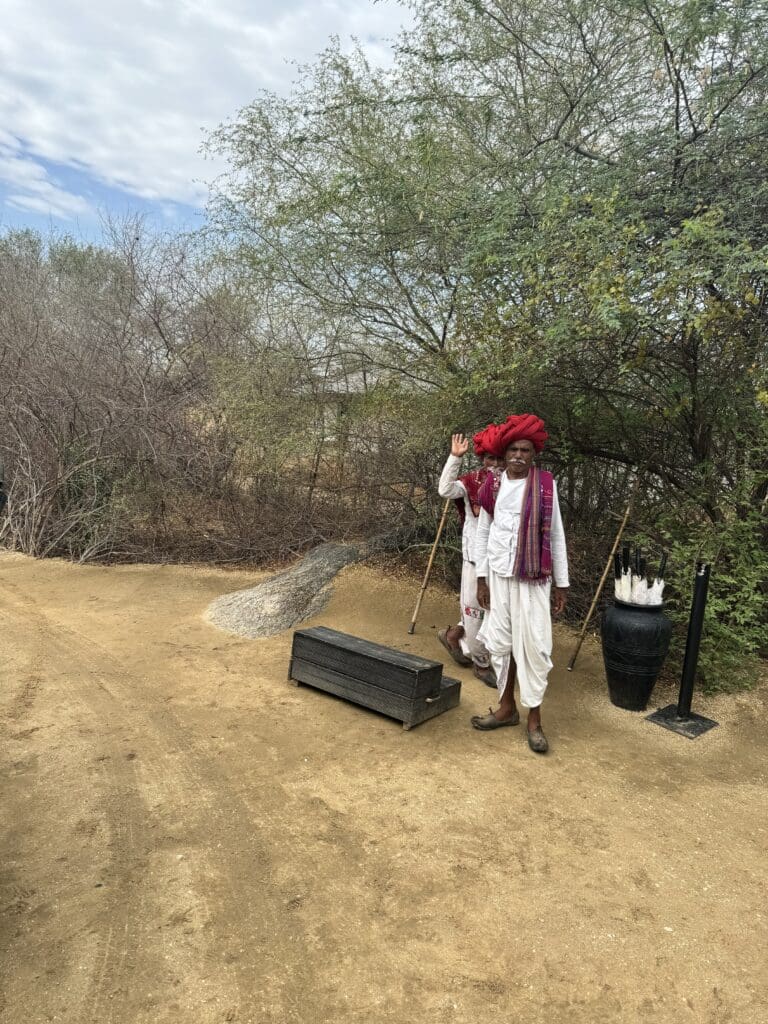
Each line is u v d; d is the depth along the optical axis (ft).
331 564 23.26
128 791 10.91
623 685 15.01
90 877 8.85
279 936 8.03
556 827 10.53
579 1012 7.20
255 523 27.84
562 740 13.56
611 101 18.30
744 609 15.96
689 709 14.70
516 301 16.47
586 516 22.50
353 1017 7.00
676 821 10.92
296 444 23.81
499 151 19.16
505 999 7.30
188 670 16.20
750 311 14.43
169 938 7.89
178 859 9.29
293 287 23.02
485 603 13.75
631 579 15.14
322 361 24.72
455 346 19.07
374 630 19.63
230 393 25.09
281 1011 7.02
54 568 25.02
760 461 16.90
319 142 21.06
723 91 14.83
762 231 14.42
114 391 27.53
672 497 19.34
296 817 10.43
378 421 23.25
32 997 7.01
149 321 31.27
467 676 16.85
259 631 19.06
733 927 8.56
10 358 27.30
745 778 12.49
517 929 8.33
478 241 15.83
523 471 12.82
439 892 8.92
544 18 18.60
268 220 21.63
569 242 13.96
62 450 26.32
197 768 11.73
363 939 8.05
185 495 28.53
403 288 20.94
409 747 12.88
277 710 14.23
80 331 30.01
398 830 10.23
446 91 19.34
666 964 7.89
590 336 14.61
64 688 14.76
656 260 12.91
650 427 18.54
